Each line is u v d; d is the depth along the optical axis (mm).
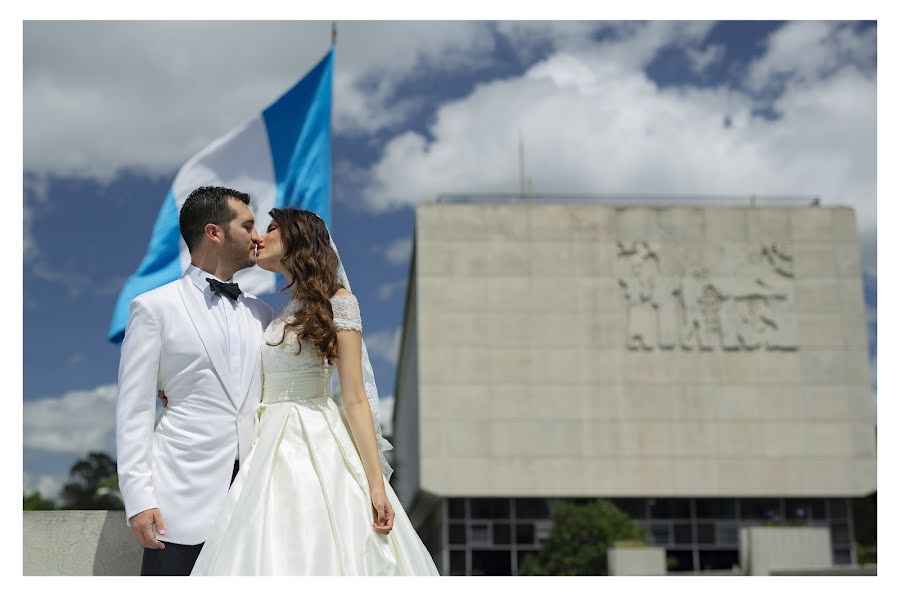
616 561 31625
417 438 41000
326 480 4090
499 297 39562
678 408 39031
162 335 4230
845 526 39281
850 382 39656
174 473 4141
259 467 4082
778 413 39250
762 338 39719
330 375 4500
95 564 4922
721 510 39375
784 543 29422
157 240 10047
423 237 39906
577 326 39438
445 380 38812
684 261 40125
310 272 4395
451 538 38188
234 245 4449
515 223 40156
